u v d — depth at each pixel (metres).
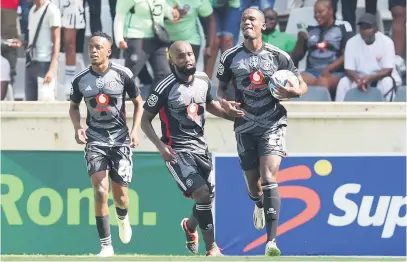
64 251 34.91
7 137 35.03
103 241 27.27
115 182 27.56
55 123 35.06
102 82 27.16
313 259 22.27
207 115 34.81
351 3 36.22
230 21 36.09
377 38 36.09
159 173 34.78
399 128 35.25
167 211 34.75
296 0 36.31
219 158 34.75
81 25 36.47
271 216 24.78
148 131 25.66
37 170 35.06
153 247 34.81
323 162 35.03
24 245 34.91
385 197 35.06
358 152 35.12
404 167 35.06
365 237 35.06
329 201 35.06
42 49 35.88
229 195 34.69
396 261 22.73
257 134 25.75
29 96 36.19
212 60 36.22
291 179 35.00
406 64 36.38
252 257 22.62
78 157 35.06
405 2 36.25
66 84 36.75
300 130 35.12
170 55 25.31
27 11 36.09
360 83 36.03
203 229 25.59
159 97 25.41
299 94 25.28
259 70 25.62
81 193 34.97
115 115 27.39
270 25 36.06
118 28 35.44
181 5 35.62
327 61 36.28
